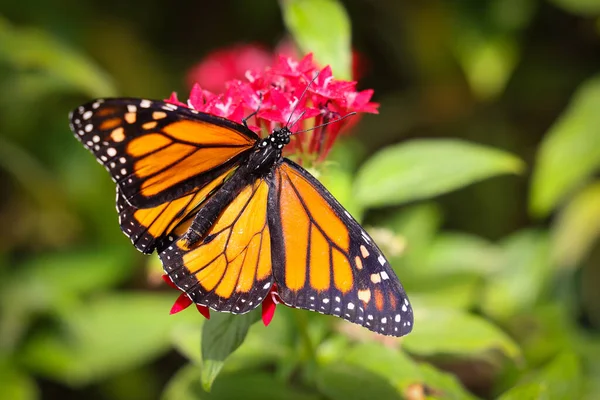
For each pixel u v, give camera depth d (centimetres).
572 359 64
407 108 81
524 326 69
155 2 86
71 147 74
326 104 56
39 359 70
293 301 53
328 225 53
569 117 65
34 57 69
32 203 76
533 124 80
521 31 75
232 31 90
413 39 78
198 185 54
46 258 73
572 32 77
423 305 61
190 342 60
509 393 58
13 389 69
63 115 75
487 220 78
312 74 56
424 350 58
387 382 57
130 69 83
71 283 71
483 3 74
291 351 59
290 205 54
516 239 72
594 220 68
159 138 53
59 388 76
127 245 74
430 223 71
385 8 80
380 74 86
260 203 54
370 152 81
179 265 53
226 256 53
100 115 52
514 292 70
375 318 52
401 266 68
